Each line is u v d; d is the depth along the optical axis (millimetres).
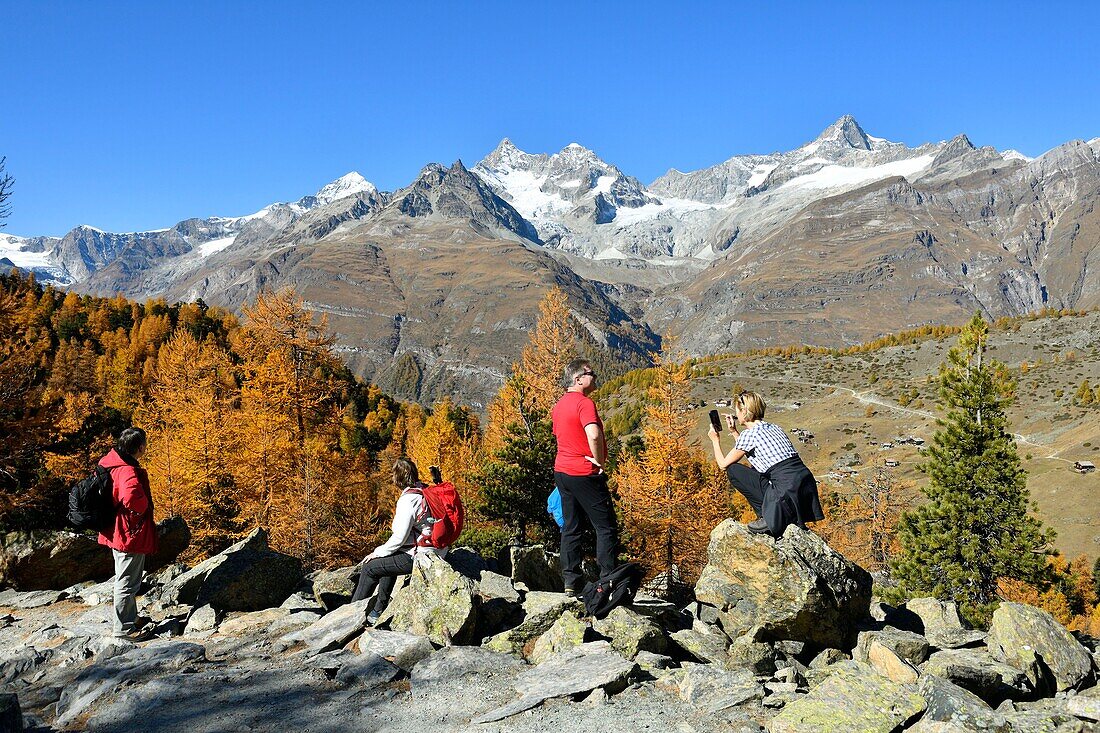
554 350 50500
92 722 5418
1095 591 60781
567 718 5016
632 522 34781
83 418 29844
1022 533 25938
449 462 42094
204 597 9078
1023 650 6129
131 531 7773
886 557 51562
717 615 7547
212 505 29578
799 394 180000
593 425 6855
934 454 27594
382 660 6246
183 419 31438
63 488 22172
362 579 7957
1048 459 98562
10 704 5059
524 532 24438
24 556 11195
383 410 101000
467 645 6785
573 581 7559
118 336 98062
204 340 97812
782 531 7230
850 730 4469
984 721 4402
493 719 5047
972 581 26297
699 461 47125
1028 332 193625
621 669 5598
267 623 8438
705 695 5273
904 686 4969
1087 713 4969
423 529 7863
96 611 9500
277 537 28438
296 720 5242
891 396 161875
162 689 5836
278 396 31609
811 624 6801
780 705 5078
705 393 183125
